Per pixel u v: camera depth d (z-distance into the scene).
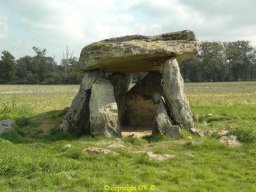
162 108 15.05
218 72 130.50
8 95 48.28
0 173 9.66
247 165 10.91
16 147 12.55
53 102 33.06
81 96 15.90
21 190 8.56
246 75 138.75
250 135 13.27
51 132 15.53
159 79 19.20
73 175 9.49
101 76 16.33
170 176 9.61
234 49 132.88
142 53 14.96
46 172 9.73
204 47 124.88
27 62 121.25
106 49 15.14
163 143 13.23
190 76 126.69
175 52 15.41
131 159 11.32
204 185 9.04
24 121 17.08
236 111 20.05
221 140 13.27
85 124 15.76
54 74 113.62
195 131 14.41
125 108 19.22
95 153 11.66
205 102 29.06
